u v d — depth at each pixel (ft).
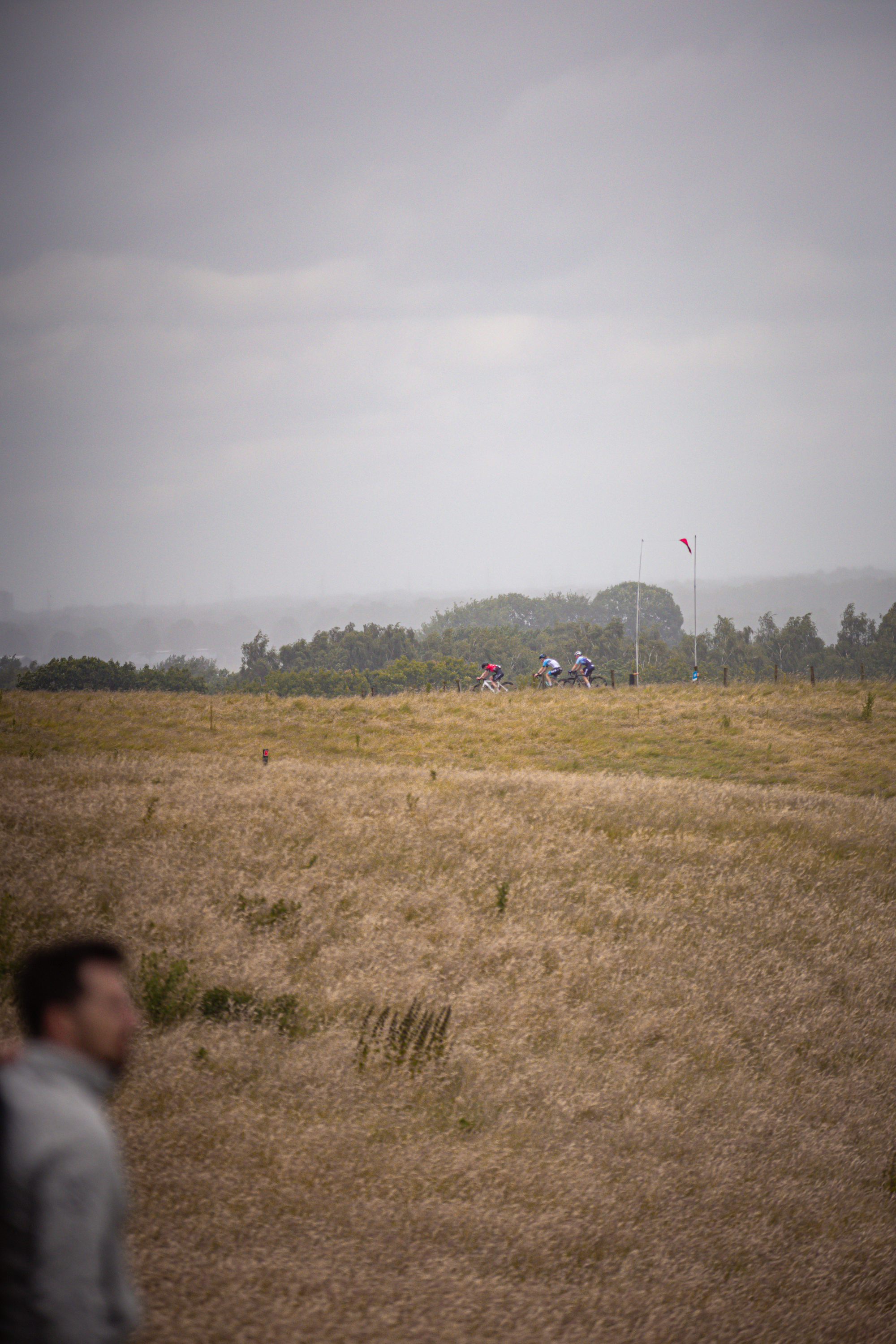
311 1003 21.85
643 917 31.04
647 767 74.64
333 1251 12.52
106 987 6.68
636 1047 21.71
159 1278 11.25
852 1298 13.91
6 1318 5.74
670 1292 13.10
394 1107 17.30
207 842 35.40
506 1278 12.67
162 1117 15.53
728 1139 17.98
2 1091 6.14
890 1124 19.52
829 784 69.87
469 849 37.81
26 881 28.45
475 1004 22.65
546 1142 16.75
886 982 27.94
